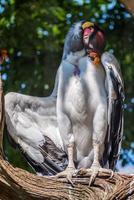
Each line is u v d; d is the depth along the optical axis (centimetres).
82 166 1005
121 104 994
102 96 992
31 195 860
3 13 1752
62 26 1778
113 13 1839
